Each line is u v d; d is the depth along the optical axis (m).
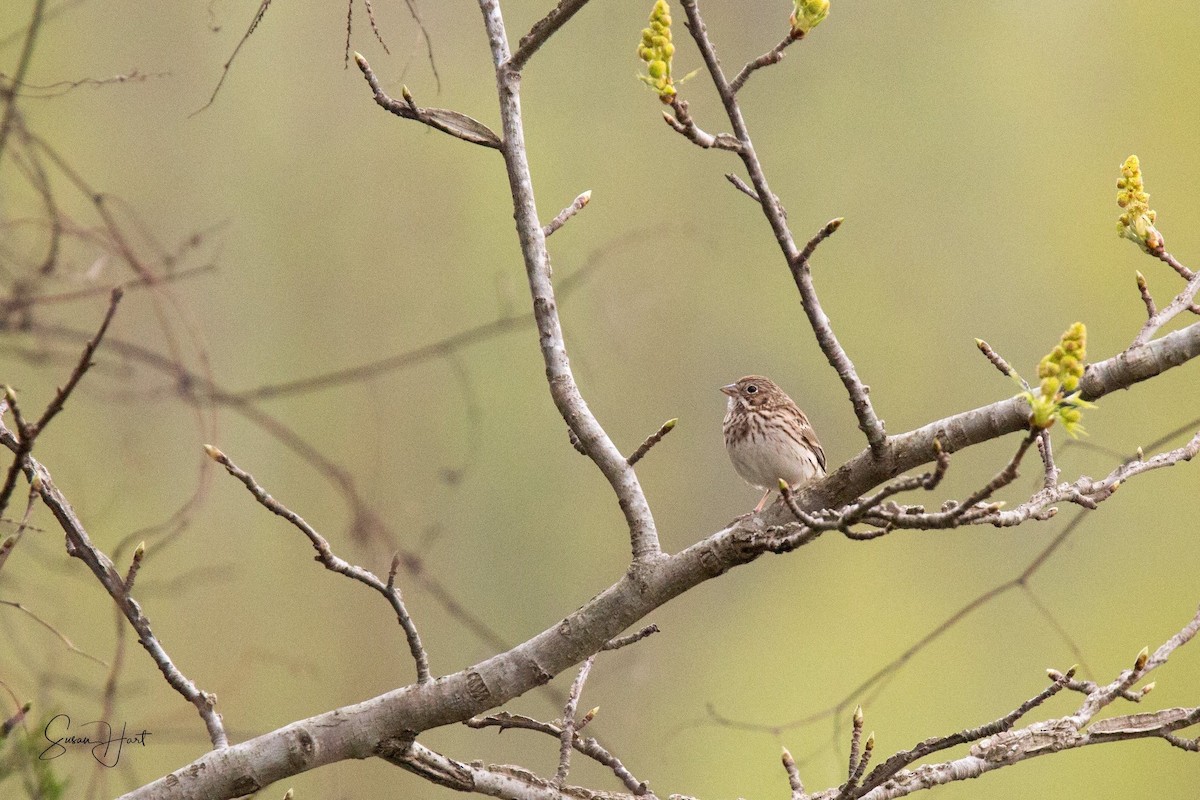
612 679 15.50
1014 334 18.09
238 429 15.23
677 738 16.64
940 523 3.61
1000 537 17.48
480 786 4.57
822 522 3.73
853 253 18.47
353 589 15.45
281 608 14.89
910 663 17.19
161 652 4.33
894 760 4.53
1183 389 16.67
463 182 17.44
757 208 18.36
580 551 17.19
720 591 18.70
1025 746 4.70
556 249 16.94
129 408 11.90
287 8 16.69
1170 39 18.47
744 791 16.64
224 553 14.37
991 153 18.78
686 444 17.86
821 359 18.25
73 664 10.13
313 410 16.16
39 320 7.61
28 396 11.45
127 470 11.39
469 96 17.28
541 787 4.66
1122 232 4.56
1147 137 18.33
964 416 4.27
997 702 16.55
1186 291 4.38
